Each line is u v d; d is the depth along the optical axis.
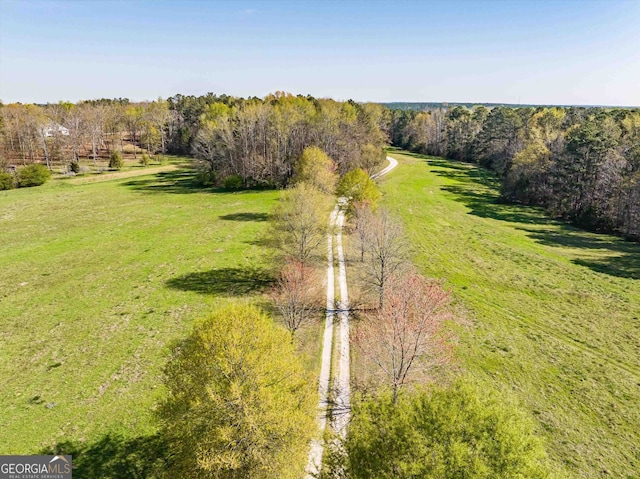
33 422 25.19
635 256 58.47
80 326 36.50
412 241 62.59
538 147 92.50
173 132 160.62
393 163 131.88
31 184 97.38
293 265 38.41
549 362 33.03
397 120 196.12
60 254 53.66
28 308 39.44
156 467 22.22
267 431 17.56
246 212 75.69
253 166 96.69
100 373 30.05
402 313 26.19
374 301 41.44
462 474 12.96
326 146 93.00
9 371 30.09
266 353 18.89
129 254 54.25
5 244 56.66
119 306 40.31
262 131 97.06
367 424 15.61
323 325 37.19
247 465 17.34
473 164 145.75
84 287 44.34
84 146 149.00
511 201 93.56
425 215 78.25
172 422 18.25
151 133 146.00
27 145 130.50
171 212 75.25
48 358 31.78
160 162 136.62
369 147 94.75
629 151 77.62
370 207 53.28
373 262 41.00
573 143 82.69
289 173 95.94
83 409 26.42
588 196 79.88
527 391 29.39
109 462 22.50
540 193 91.38
